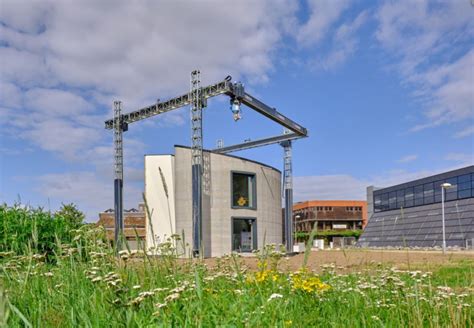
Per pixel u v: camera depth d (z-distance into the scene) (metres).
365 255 9.58
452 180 51.88
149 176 27.61
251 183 31.05
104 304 2.79
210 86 26.14
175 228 26.34
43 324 2.63
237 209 29.41
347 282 5.82
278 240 33.72
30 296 3.11
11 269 3.82
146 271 3.62
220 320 2.75
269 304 2.89
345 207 75.19
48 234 6.36
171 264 3.96
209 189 28.28
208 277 4.25
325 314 3.62
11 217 6.39
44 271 3.90
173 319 2.69
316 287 4.16
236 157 29.83
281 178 35.91
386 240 50.62
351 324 3.17
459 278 6.18
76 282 3.38
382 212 65.06
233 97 26.33
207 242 27.53
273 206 32.97
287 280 4.39
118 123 32.09
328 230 68.31
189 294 3.21
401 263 10.32
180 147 28.14
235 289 4.03
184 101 27.78
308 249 3.26
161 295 3.19
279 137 36.62
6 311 1.85
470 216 41.94
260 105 28.34
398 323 3.19
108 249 3.73
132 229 3.72
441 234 43.84
